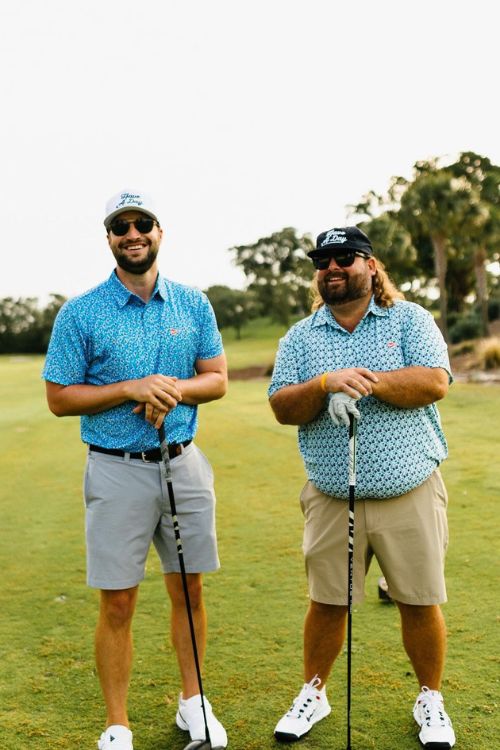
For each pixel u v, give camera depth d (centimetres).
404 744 270
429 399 274
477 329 3153
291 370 297
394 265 3562
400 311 286
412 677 318
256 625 380
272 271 6906
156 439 287
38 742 283
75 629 391
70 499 707
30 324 9062
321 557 291
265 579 448
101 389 282
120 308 289
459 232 3164
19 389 2453
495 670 317
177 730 290
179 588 302
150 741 283
